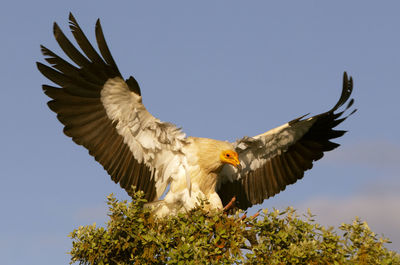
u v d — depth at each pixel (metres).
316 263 9.38
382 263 9.20
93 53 12.02
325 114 14.20
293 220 10.03
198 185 13.16
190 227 10.10
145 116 12.73
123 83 12.20
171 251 9.43
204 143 13.29
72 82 12.16
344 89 13.78
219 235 9.78
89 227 10.45
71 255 10.40
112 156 12.69
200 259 9.25
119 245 10.12
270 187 15.30
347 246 9.69
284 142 15.03
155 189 13.35
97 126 12.47
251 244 10.44
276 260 9.33
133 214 10.25
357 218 9.91
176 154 13.27
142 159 13.16
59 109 12.13
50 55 11.92
